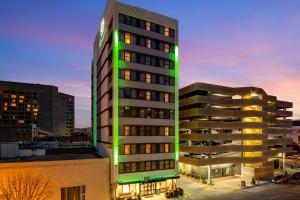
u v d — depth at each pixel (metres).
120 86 44.56
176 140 49.50
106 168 43.25
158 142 47.41
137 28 47.34
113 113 43.62
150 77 48.00
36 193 33.94
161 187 47.00
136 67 46.44
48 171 38.12
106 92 50.31
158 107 48.12
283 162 71.44
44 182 37.31
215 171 59.50
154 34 49.06
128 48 46.03
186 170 62.28
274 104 73.69
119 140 43.47
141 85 46.66
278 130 70.06
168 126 49.06
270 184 53.84
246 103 61.06
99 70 61.75
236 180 56.97
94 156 49.00
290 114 77.19
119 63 44.88
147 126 46.66
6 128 86.88
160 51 49.47
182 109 65.50
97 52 66.12
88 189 41.16
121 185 42.66
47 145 75.06
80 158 44.84
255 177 57.25
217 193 46.69
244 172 59.72
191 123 57.06
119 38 45.41
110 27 48.34
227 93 61.34
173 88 50.47
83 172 40.97
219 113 58.03
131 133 44.84
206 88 57.94
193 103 57.25
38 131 143.62
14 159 42.84
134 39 46.97
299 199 43.12
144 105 46.59
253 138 60.09
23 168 36.56
